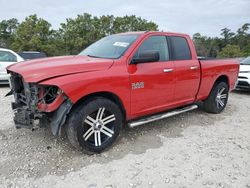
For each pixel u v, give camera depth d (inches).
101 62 154.9
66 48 1540.4
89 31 1562.5
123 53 166.1
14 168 137.5
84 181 128.0
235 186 126.0
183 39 207.3
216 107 243.6
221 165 145.3
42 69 138.7
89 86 142.6
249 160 152.0
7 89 368.5
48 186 123.7
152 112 184.4
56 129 138.1
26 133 181.3
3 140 169.9
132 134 187.0
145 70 170.6
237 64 265.4
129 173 135.4
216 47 2281.0
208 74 223.5
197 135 189.6
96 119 152.6
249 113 256.1
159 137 183.5
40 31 1483.8
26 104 150.2
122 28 1615.4
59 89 136.3
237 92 384.8
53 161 145.4
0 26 1962.4
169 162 147.6
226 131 200.1
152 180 129.6
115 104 158.2
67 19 1574.8
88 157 151.0
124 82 158.9
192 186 125.4
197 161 149.3
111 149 161.8
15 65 158.4
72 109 145.1
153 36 183.6
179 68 194.4
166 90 187.2
